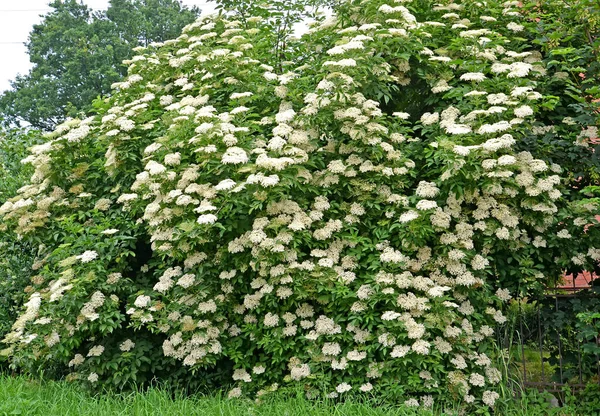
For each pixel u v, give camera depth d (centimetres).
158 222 628
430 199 632
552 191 636
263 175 581
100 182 752
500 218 627
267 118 663
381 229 630
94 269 650
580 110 641
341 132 639
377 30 654
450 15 713
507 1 754
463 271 617
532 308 725
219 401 573
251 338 640
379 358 607
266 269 617
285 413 539
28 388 650
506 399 621
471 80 647
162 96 760
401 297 592
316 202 632
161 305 642
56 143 716
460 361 598
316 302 643
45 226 736
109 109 746
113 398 634
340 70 620
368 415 525
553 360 703
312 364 608
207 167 609
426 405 576
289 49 844
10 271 865
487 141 578
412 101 726
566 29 711
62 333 649
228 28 830
